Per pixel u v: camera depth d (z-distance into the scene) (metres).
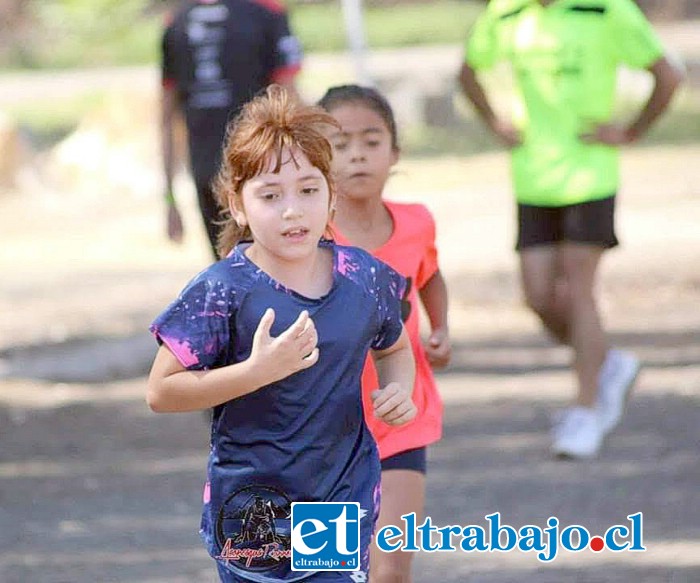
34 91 75.81
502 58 18.80
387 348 9.84
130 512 17.02
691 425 20.03
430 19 96.50
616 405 18.66
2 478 18.64
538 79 18.44
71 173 53.88
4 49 89.31
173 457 19.69
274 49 20.33
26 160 53.62
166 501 17.48
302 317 8.77
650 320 28.05
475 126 62.91
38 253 40.09
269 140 9.09
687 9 92.56
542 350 26.05
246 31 20.09
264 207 9.15
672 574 14.02
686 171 49.28
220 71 20.11
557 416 19.66
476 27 18.97
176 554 15.26
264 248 9.27
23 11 89.94
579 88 18.34
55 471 18.97
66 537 15.94
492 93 62.06
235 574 9.54
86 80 77.69
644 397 21.83
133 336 28.09
